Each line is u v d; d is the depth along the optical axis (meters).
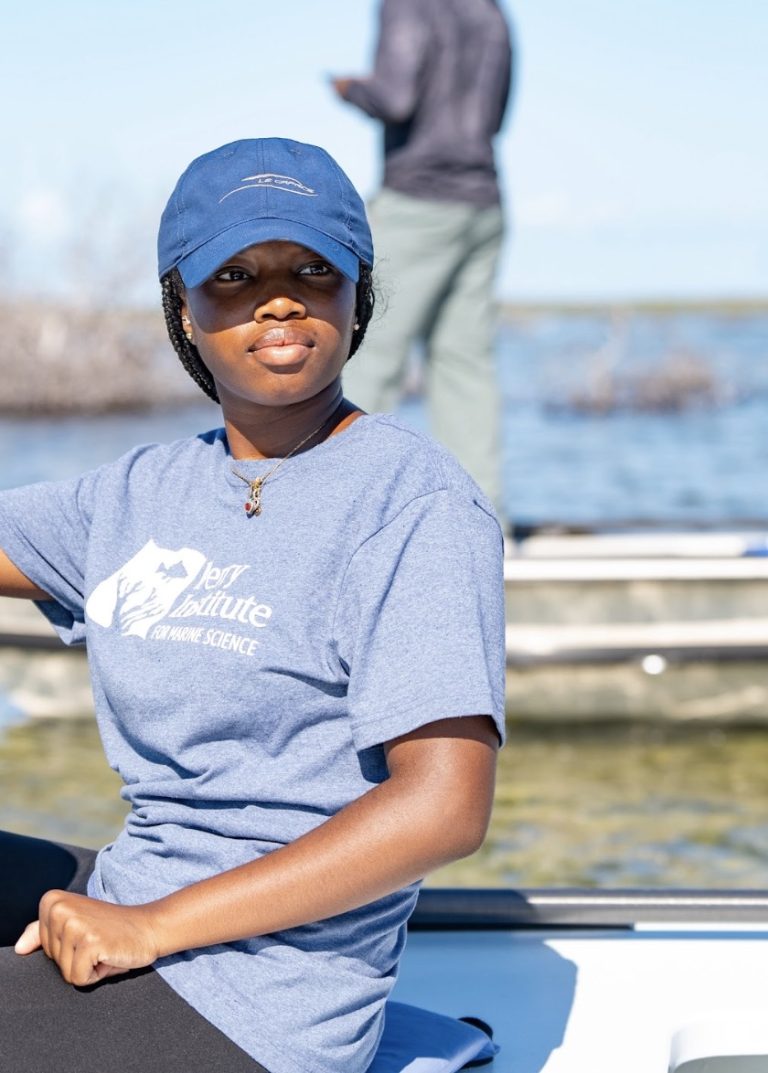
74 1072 1.75
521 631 7.46
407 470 1.90
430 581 1.83
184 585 1.96
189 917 1.79
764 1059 2.36
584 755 6.71
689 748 6.88
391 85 6.86
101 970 1.79
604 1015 2.38
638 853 5.36
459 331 7.38
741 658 7.45
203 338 2.00
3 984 1.83
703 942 2.65
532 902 2.70
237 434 2.04
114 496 2.12
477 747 1.80
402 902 1.93
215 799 1.90
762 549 7.67
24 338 28.95
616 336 43.69
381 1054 2.07
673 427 27.67
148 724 1.94
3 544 2.22
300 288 1.96
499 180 7.26
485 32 7.04
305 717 1.87
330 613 1.86
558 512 16.27
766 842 5.48
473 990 2.46
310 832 1.80
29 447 23.58
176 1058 1.77
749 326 55.47
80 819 5.76
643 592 7.45
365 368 7.18
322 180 1.96
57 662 7.37
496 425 7.57
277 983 1.83
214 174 1.97
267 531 1.93
